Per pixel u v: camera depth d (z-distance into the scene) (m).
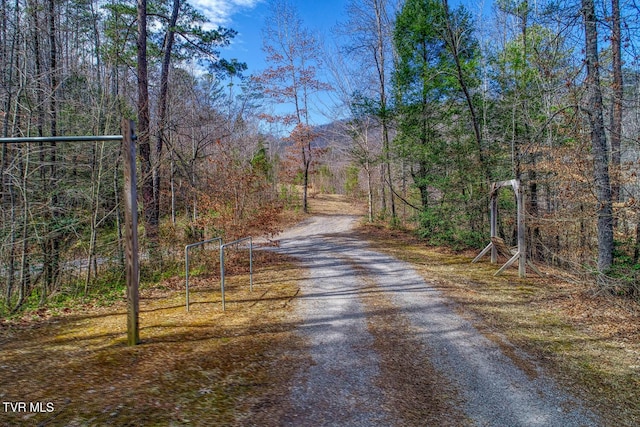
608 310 6.50
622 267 7.28
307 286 8.16
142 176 9.92
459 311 6.42
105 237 9.45
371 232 19.84
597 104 7.51
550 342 5.09
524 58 12.84
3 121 7.93
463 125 15.10
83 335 4.89
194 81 17.98
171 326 5.35
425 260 11.90
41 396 3.18
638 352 4.78
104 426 2.74
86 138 4.16
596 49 7.40
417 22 15.52
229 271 9.93
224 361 4.14
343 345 4.81
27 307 7.09
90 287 8.29
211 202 10.67
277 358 4.32
